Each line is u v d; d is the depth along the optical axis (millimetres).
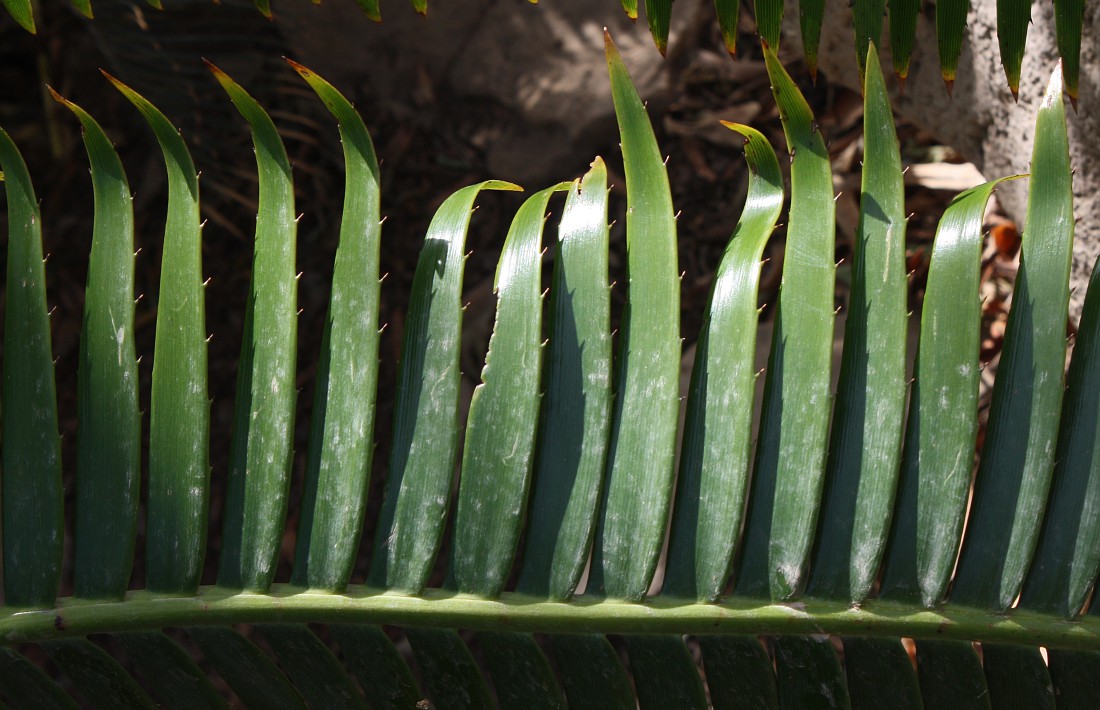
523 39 1120
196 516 654
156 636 658
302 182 1197
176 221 662
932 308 635
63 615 652
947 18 689
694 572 636
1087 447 632
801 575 631
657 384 638
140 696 667
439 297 648
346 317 650
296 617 646
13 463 659
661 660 644
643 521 636
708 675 646
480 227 1156
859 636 633
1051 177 635
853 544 633
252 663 659
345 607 643
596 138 1126
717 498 634
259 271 656
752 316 636
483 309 1128
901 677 642
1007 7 688
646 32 1108
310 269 1184
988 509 632
